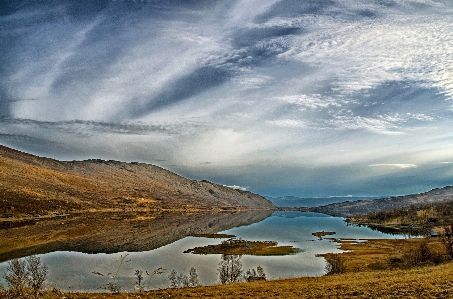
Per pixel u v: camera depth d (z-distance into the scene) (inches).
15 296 742.5
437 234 3846.0
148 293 973.8
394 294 776.9
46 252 2536.9
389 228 5826.8
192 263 2363.4
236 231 5088.6
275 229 5575.8
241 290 1031.0
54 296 818.8
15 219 4736.7
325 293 886.4
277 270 2223.2
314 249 3203.7
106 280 1681.8
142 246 3080.7
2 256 2326.5
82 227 4453.7
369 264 2301.9
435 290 765.3
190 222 6594.5
